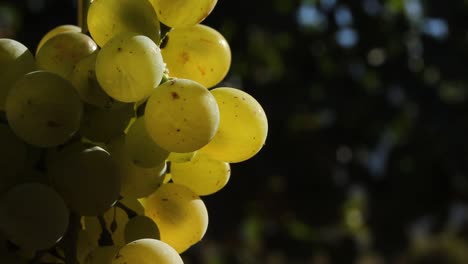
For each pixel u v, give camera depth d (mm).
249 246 1097
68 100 259
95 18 274
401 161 1136
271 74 1074
